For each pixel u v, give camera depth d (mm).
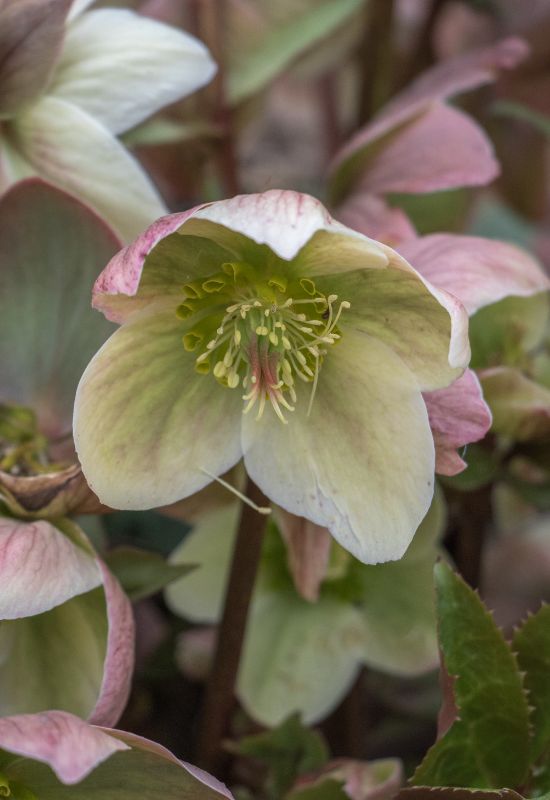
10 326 465
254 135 769
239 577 458
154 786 419
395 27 627
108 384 413
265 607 502
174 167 566
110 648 416
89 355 467
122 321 415
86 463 411
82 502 438
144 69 473
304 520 446
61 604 444
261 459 423
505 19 634
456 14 646
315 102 715
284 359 423
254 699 493
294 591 503
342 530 416
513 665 432
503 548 593
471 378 420
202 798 418
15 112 465
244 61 559
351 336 420
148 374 418
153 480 419
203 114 552
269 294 420
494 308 487
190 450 422
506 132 630
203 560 503
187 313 419
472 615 430
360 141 497
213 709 475
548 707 440
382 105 618
